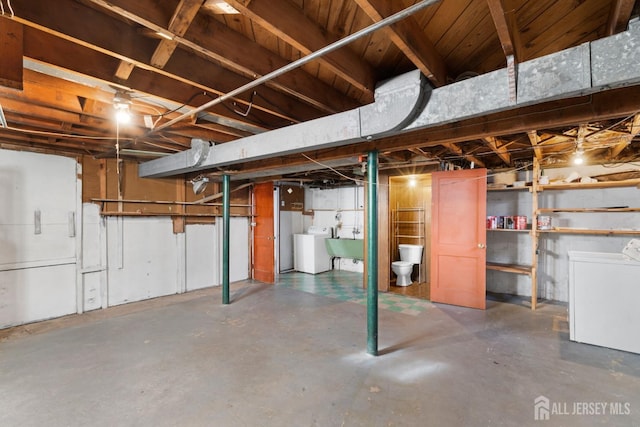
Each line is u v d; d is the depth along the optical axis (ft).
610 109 5.53
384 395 6.98
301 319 12.06
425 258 18.35
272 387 7.32
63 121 8.93
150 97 7.18
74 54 5.57
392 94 6.32
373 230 9.07
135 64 5.49
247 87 5.88
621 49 4.26
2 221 11.36
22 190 11.78
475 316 12.26
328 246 22.40
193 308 13.58
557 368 8.13
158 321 11.92
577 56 4.55
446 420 6.14
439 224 14.07
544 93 4.81
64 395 7.05
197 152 10.78
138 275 14.97
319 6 4.83
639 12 4.18
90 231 13.53
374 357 8.80
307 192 24.26
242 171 13.62
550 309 13.10
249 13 4.14
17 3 4.05
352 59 6.08
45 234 12.32
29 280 11.91
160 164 13.17
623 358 8.66
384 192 16.26
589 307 9.52
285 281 19.06
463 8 4.75
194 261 17.15
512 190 15.42
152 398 6.92
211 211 17.97
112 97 7.32
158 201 15.64
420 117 6.16
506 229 14.11
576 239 14.01
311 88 7.23
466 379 7.63
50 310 12.38
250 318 12.21
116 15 5.02
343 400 6.81
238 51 5.57
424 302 14.28
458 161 15.05
